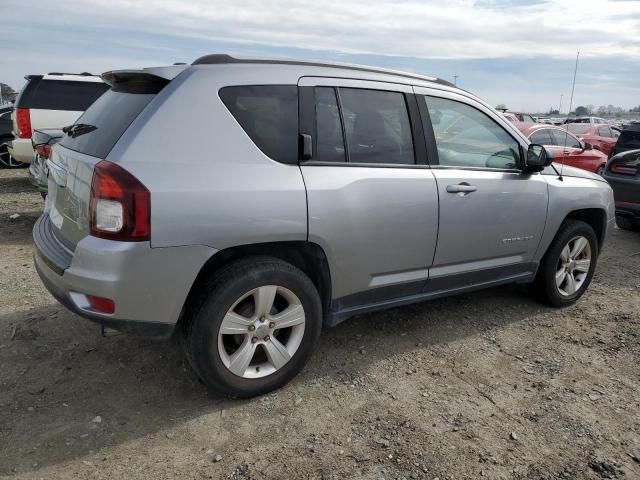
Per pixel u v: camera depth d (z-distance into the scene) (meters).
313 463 2.51
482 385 3.26
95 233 2.53
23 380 3.10
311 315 3.09
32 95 8.95
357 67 3.35
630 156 6.88
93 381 3.13
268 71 2.96
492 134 3.93
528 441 2.73
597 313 4.47
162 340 2.75
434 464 2.53
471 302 4.60
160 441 2.63
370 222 3.18
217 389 2.89
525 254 4.16
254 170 2.79
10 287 4.48
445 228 3.55
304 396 3.07
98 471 2.41
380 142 3.32
